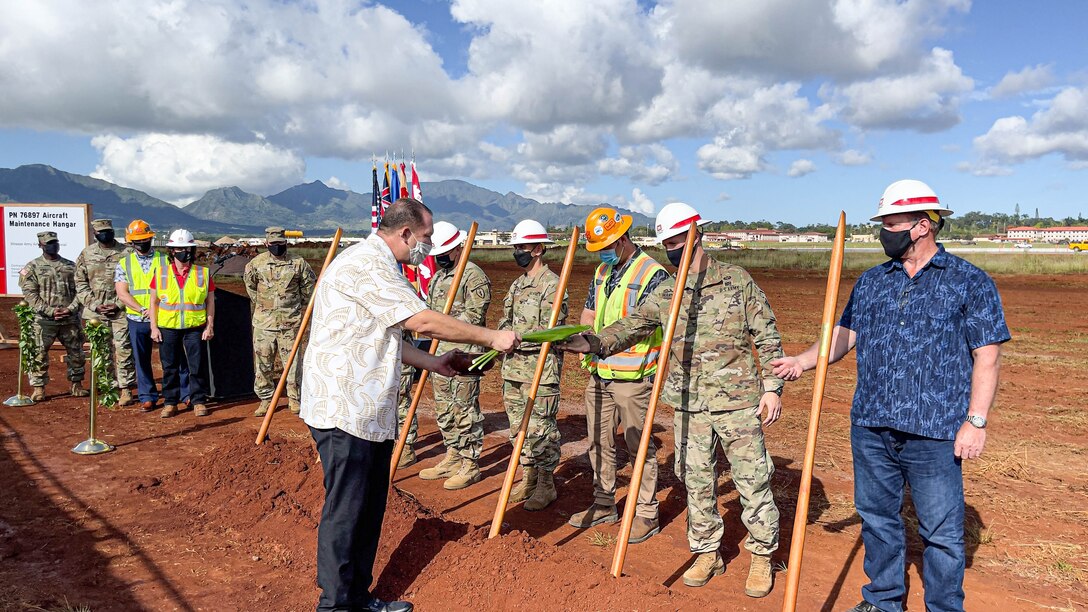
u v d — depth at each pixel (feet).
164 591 12.51
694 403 12.96
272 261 25.61
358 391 10.94
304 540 14.16
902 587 11.41
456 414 18.56
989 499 17.56
